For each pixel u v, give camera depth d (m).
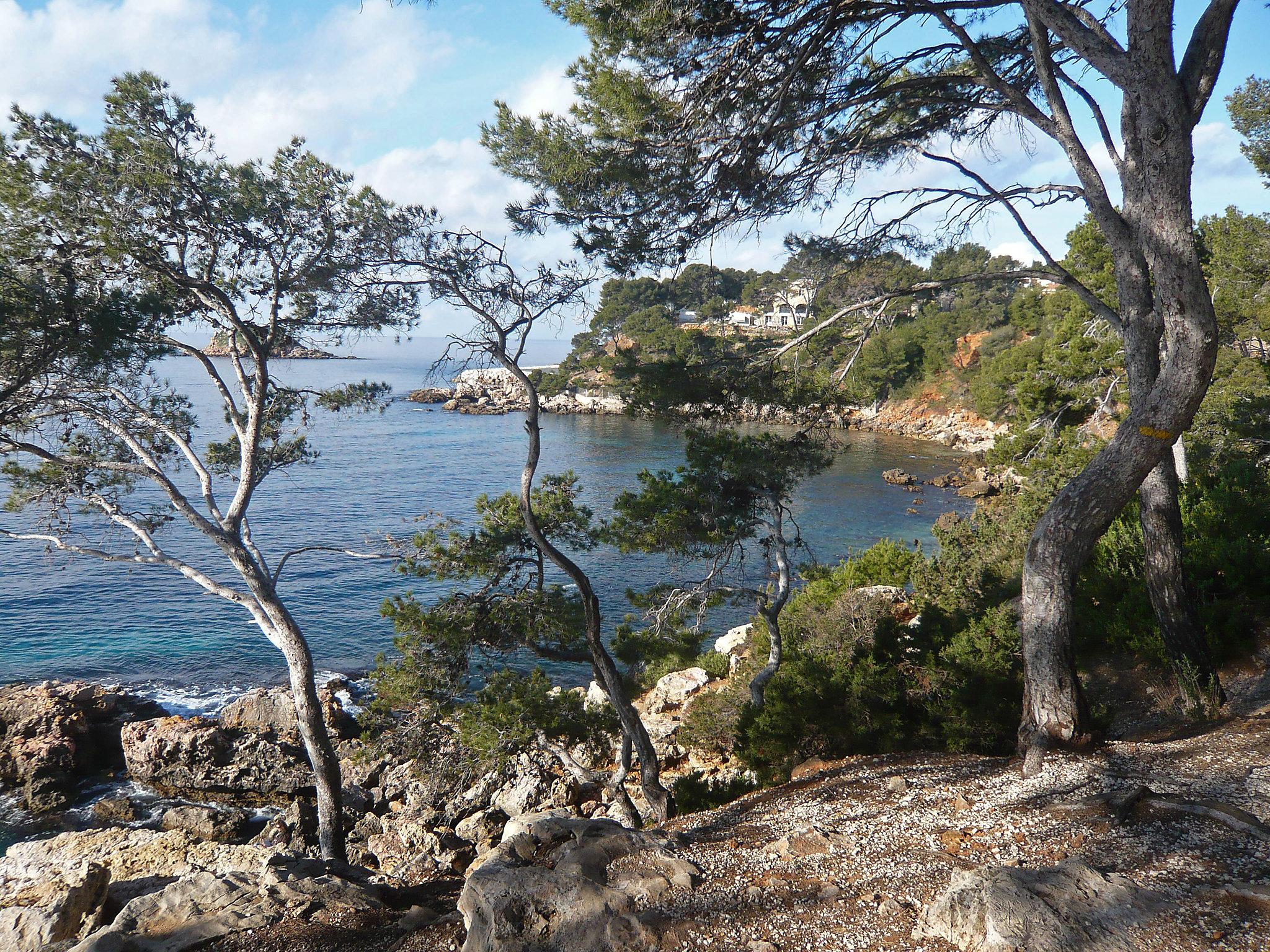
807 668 13.84
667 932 6.04
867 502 52.78
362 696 27.14
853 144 12.55
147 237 11.77
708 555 14.07
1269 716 8.92
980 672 12.67
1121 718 11.86
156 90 11.53
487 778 19.86
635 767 19.36
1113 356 27.55
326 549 14.82
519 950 5.97
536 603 14.12
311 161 12.98
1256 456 25.14
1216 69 8.37
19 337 10.32
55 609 35.06
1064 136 9.97
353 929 7.21
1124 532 16.17
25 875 15.12
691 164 11.70
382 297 14.10
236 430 14.49
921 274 15.03
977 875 5.91
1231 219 25.27
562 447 74.50
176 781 22.59
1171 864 5.95
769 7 10.61
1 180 10.39
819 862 6.92
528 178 11.91
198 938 7.05
